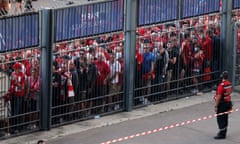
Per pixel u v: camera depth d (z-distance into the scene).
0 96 33.34
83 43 35.91
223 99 33.06
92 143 33.06
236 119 36.78
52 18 34.25
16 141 33.47
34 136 34.25
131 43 37.78
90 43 36.22
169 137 33.84
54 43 34.66
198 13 40.84
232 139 33.50
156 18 38.75
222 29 42.28
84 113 36.72
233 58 42.25
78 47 35.72
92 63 36.41
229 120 36.53
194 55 41.03
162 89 39.84
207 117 36.59
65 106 35.78
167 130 34.97
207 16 41.38
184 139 33.53
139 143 32.84
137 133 34.53
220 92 33.00
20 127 34.38
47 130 35.09
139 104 39.00
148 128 35.38
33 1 73.75
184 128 35.28
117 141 33.09
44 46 34.31
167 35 39.34
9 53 33.19
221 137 33.50
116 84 37.72
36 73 34.38
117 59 37.50
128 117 37.28
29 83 34.22
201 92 42.03
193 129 35.16
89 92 36.66
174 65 40.09
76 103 36.22
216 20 41.94
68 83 35.59
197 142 33.09
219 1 41.88
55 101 35.38
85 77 36.31
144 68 38.62
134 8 37.56
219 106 33.22
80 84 36.16
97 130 35.09
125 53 37.78
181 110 38.66
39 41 34.19
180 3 39.75
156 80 39.41
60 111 35.69
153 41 38.72
